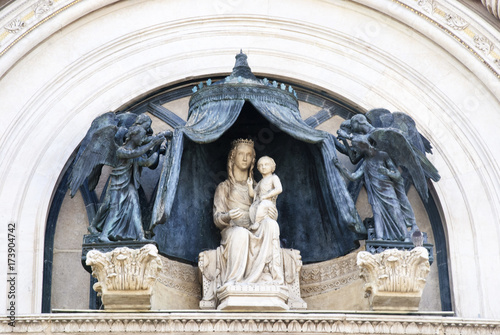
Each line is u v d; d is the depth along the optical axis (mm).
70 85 23469
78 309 21359
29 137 22828
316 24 24438
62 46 23688
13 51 23125
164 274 22047
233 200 22453
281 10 24484
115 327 20422
